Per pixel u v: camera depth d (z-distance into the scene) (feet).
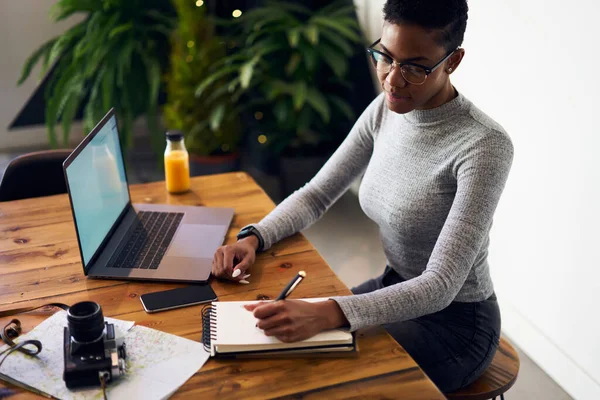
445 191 4.33
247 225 4.90
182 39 10.44
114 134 5.08
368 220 10.43
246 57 10.13
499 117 7.06
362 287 5.24
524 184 6.81
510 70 6.71
